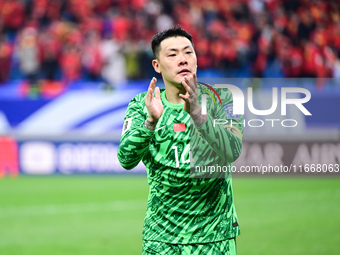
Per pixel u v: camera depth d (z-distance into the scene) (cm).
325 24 4800
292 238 2116
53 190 3225
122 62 4281
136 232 2278
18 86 3681
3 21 4556
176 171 927
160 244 945
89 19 4594
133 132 878
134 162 905
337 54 4741
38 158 3653
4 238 2203
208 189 930
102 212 2664
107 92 3647
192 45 938
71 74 4359
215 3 4788
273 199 2919
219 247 936
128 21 4556
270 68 4559
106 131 3638
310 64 4594
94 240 2152
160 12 4706
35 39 4350
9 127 3666
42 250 2006
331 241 2061
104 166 3653
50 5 4653
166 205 944
